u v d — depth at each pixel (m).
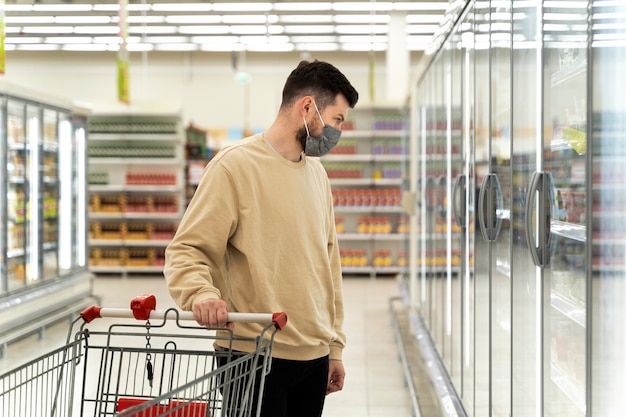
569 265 2.17
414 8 11.96
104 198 12.59
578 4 2.05
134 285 11.38
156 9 11.91
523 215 2.63
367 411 4.90
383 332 7.69
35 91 7.25
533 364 2.55
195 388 2.03
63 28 13.34
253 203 2.21
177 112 12.38
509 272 2.85
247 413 2.02
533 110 2.49
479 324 3.49
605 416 1.94
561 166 2.22
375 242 13.11
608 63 1.87
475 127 3.61
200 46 15.64
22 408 3.59
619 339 1.89
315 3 11.66
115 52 17.89
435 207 5.49
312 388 2.31
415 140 7.61
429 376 5.08
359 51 17.78
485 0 3.31
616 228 1.89
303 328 2.23
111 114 12.45
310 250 2.28
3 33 6.55
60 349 2.02
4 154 6.61
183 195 12.80
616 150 1.88
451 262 4.52
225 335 2.20
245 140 2.32
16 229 6.92
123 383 4.79
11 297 6.66
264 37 14.66
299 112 2.26
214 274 2.24
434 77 5.66
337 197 12.88
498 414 3.09
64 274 8.10
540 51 2.39
